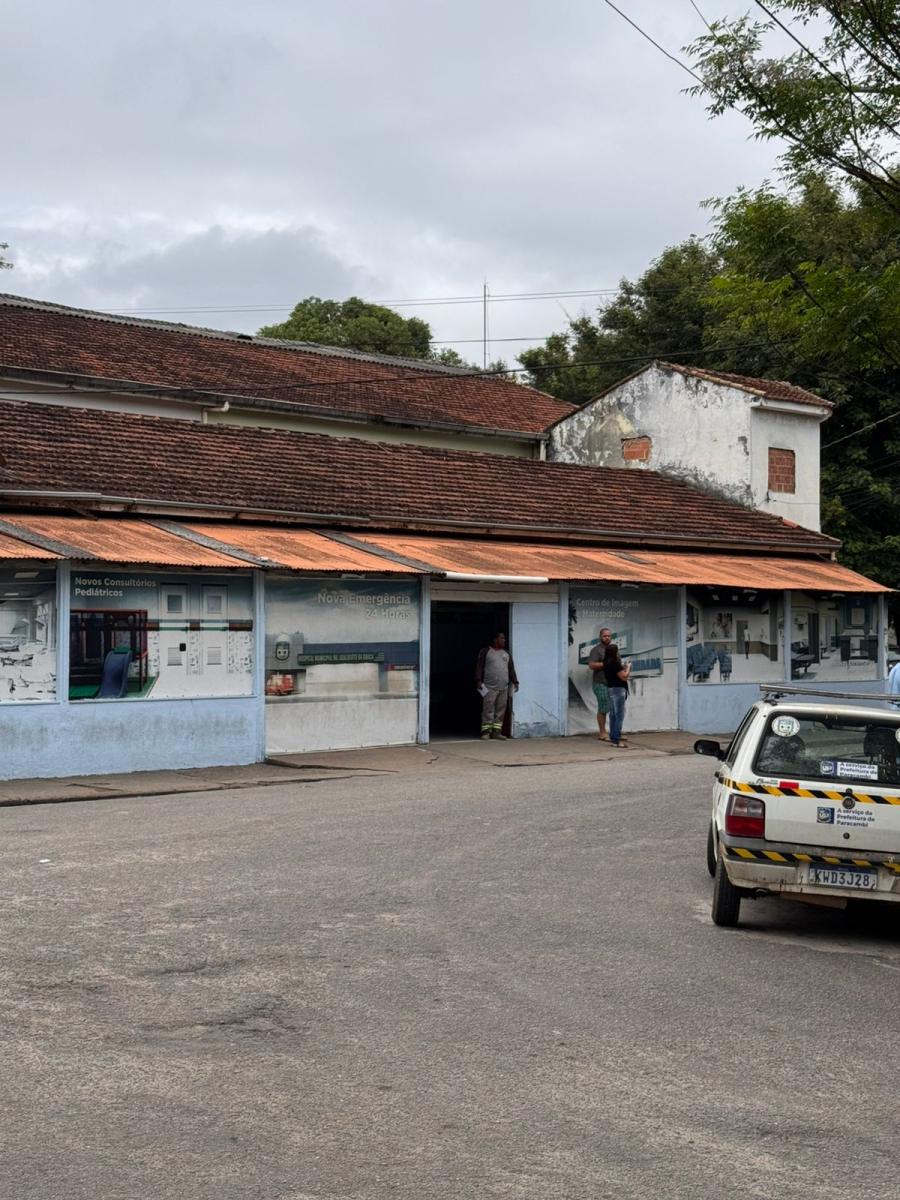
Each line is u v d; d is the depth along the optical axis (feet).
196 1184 15.11
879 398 115.75
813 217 50.47
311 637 63.36
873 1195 15.60
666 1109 18.21
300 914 29.01
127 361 88.79
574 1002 23.35
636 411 106.83
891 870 29.27
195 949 25.67
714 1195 15.40
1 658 51.72
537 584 74.38
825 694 32.32
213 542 59.36
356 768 58.65
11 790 48.88
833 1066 20.56
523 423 111.75
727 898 30.25
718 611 85.51
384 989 23.50
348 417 94.17
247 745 59.57
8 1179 15.06
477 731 76.33
